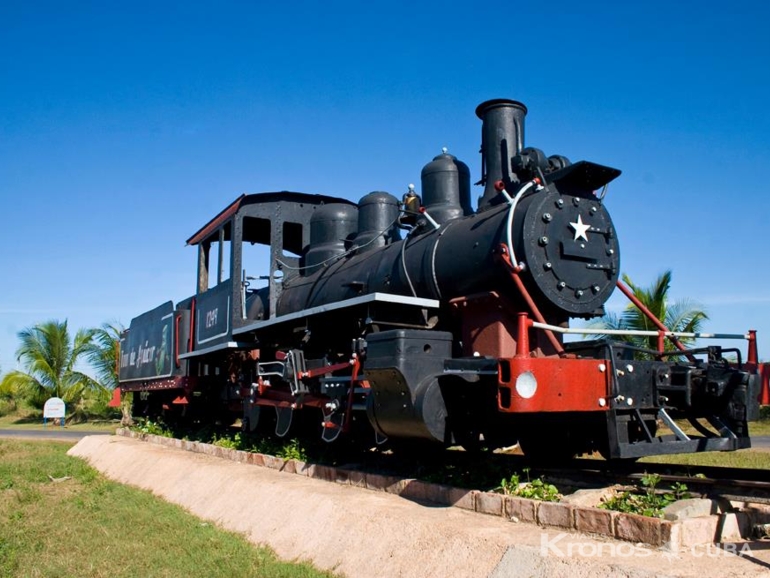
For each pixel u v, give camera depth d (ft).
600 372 19.98
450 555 17.47
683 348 25.31
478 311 24.08
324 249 37.01
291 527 23.29
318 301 33.27
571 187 24.79
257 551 22.12
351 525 21.07
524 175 25.26
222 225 40.55
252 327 34.27
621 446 19.47
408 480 23.75
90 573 19.58
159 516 28.25
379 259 30.07
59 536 24.34
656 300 56.24
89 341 118.52
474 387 22.61
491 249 23.75
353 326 29.73
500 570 16.02
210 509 28.89
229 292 38.14
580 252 24.20
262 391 35.47
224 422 50.01
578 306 24.12
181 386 46.60
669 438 21.15
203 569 19.76
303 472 29.94
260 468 32.53
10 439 76.07
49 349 117.91
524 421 22.84
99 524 26.40
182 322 48.19
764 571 14.24
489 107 28.40
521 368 18.58
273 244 38.60
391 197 34.94
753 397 21.29
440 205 29.68
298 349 32.68
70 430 98.48
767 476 21.70
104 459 47.50
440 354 22.81
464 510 21.04
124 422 73.20
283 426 34.35
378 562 18.84
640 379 20.68
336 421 28.25
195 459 37.65
